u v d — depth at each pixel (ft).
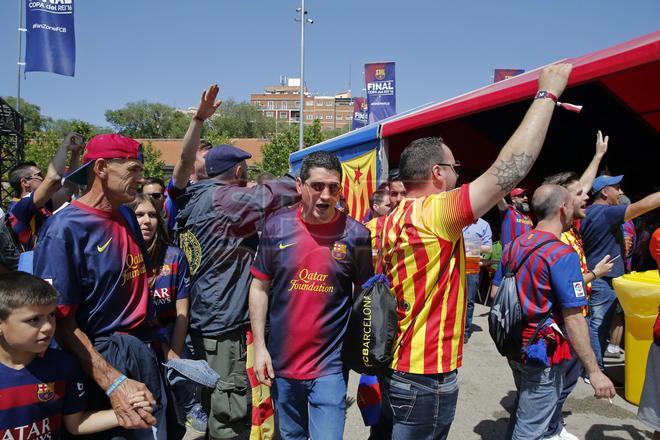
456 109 15.78
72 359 5.69
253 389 8.68
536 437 8.02
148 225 8.22
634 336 12.47
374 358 6.07
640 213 12.55
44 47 29.25
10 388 5.24
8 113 34.37
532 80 13.69
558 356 7.86
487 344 18.49
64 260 5.70
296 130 70.64
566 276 7.57
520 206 18.58
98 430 5.65
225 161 7.61
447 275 5.97
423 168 6.24
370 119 46.96
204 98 8.45
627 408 12.73
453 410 6.38
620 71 11.24
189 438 10.81
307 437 7.58
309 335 6.90
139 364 6.12
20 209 10.50
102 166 6.05
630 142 25.25
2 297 5.06
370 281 6.43
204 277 8.43
